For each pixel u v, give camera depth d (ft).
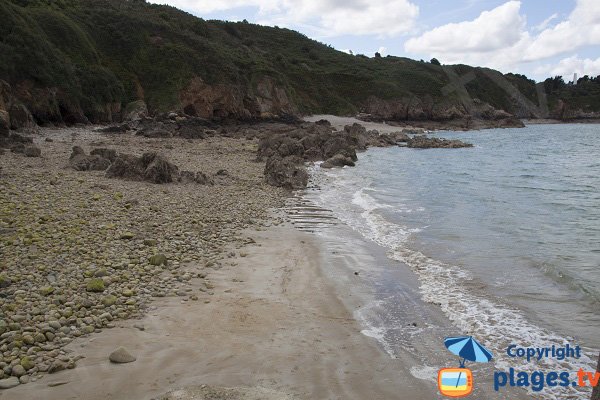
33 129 125.70
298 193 74.02
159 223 46.50
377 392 21.22
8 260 32.65
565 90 366.84
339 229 51.70
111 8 229.86
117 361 22.34
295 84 300.40
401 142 190.49
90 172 70.95
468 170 111.04
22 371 20.86
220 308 29.22
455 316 29.71
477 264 40.19
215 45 241.35
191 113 202.59
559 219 58.70
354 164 115.85
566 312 30.32
